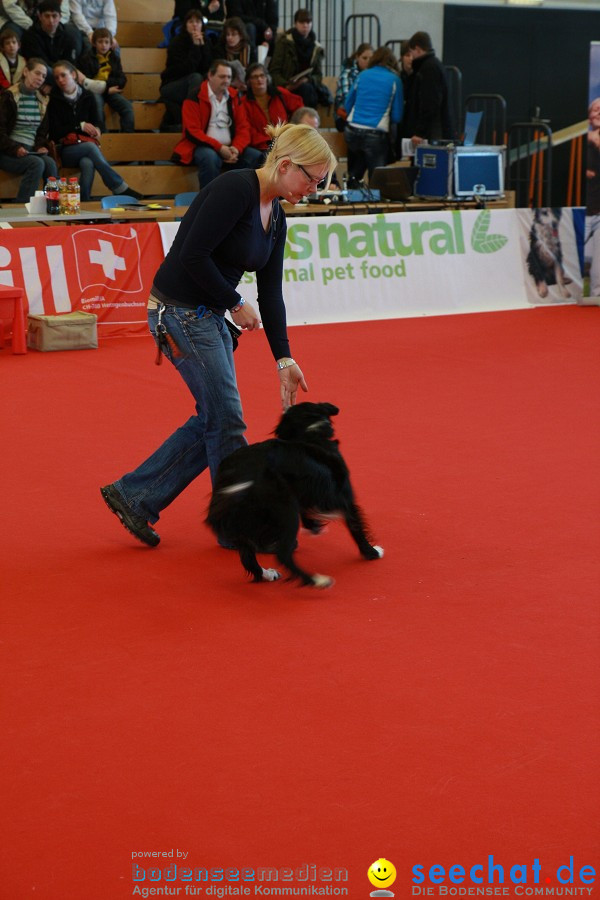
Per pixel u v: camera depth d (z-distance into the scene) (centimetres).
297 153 400
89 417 691
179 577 425
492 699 322
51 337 920
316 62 1429
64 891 231
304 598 402
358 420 687
